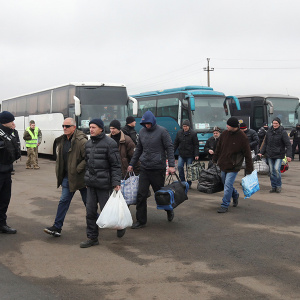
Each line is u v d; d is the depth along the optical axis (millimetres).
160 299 4207
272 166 10750
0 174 6645
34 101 23703
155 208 8859
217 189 8953
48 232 6512
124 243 6250
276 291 4391
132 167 7344
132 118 8828
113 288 4516
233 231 6898
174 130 22125
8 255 5719
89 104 18281
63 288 4523
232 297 4238
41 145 22547
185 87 22953
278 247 5980
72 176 6348
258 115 25375
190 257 5562
